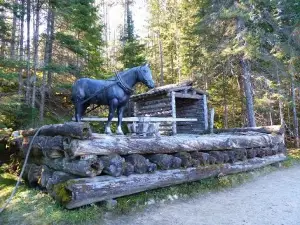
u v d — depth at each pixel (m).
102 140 5.13
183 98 13.48
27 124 11.15
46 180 5.90
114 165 5.14
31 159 7.26
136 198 5.54
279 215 5.23
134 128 7.58
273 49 13.13
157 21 24.44
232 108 20.20
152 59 26.06
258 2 13.35
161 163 5.94
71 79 15.13
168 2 24.45
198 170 6.58
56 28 14.30
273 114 19.83
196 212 5.35
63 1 12.30
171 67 24.75
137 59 19.77
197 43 16.45
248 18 12.55
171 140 6.32
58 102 14.77
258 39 12.98
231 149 8.06
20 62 10.54
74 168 5.12
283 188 7.14
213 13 13.80
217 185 6.98
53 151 5.73
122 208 5.16
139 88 22.31
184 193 6.26
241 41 13.10
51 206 5.06
